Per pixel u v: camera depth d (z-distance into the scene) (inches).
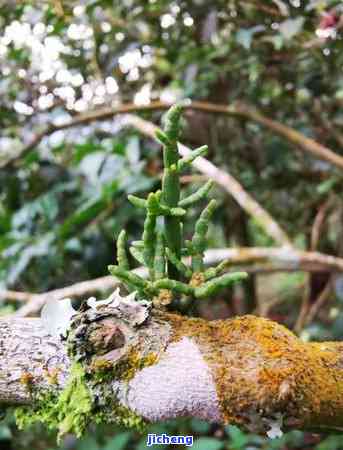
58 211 19.4
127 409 5.6
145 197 18.4
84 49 15.0
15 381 5.8
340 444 15.4
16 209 20.2
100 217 18.6
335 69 14.5
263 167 20.4
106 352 5.6
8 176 18.6
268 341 5.7
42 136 16.4
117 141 19.1
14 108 15.5
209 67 16.5
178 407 5.5
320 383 5.5
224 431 17.1
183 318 5.9
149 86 17.4
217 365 5.5
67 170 19.6
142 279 6.1
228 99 18.6
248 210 16.6
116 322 5.7
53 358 5.8
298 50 14.1
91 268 18.7
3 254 18.5
